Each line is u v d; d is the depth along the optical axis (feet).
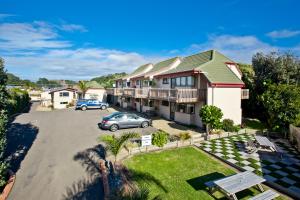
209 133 59.26
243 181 27.02
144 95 90.02
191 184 31.14
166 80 88.02
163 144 46.55
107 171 35.45
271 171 35.19
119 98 145.28
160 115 93.50
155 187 30.17
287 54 80.74
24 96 137.18
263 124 75.31
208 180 32.45
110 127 66.23
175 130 66.13
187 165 38.34
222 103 68.69
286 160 40.29
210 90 66.28
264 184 31.32
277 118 58.13
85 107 123.95
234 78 71.51
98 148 48.80
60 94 142.10
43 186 31.24
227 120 65.41
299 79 77.71
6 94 34.12
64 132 65.31
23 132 65.36
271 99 59.21
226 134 58.85
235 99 71.31
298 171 35.27
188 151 46.34
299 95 55.93
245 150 46.16
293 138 50.78
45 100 156.97
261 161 39.60
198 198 27.37
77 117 95.71
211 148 47.73
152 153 44.98
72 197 28.45
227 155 42.88
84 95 157.89
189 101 65.87
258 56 87.04
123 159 41.39
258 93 83.35
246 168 36.35
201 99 67.36
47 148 48.96
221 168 37.14
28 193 29.32
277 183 30.96
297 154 44.01
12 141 54.90
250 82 86.17
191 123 71.87
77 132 65.21
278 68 78.95
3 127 30.37
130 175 34.04
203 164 38.86
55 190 30.14
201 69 68.18
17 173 35.53
